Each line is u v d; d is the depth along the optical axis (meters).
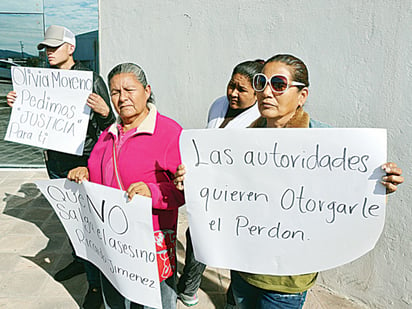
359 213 1.42
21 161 6.10
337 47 2.57
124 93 1.61
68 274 2.93
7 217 4.07
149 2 3.67
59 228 3.85
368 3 2.39
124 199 1.56
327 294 2.82
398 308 2.52
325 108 2.68
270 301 1.59
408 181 2.37
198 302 2.69
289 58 1.44
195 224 1.58
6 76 5.49
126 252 1.66
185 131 1.50
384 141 1.36
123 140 1.71
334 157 1.40
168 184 1.67
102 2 3.81
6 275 2.95
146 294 1.69
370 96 2.45
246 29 3.20
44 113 2.36
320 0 2.63
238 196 1.51
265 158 1.46
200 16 3.48
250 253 1.55
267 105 1.45
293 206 1.47
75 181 1.74
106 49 3.92
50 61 2.68
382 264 2.57
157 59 3.80
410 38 2.24
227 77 3.44
